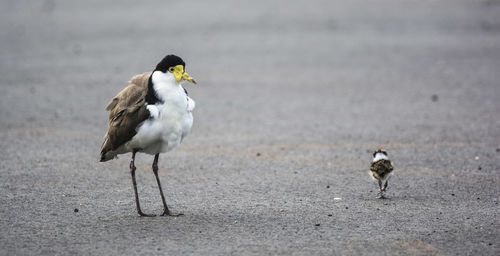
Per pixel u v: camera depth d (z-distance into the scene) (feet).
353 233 31.19
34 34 119.14
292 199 37.52
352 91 72.64
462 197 37.55
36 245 29.63
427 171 43.57
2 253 28.60
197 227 32.24
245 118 61.52
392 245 29.50
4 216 34.04
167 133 33.12
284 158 47.78
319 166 45.47
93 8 154.30
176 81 32.71
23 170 44.06
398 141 52.06
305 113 63.16
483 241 29.99
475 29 110.63
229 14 135.85
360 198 37.73
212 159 47.67
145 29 120.47
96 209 35.58
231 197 38.06
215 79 80.23
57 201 37.01
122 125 33.12
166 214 34.45
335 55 93.97
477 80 75.61
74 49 103.35
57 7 157.69
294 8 141.38
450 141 51.57
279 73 83.05
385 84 75.61
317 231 31.53
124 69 86.53
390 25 117.50
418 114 61.31
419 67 84.28
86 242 30.01
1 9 157.38
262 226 32.37
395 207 35.68
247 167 45.34
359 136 54.03
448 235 30.83
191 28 120.26
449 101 66.23
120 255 28.32
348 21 123.24
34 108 65.72
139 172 44.21
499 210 34.86
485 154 47.50
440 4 139.95
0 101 69.00
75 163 46.21
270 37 109.70
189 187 40.45
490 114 60.23
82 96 71.61
